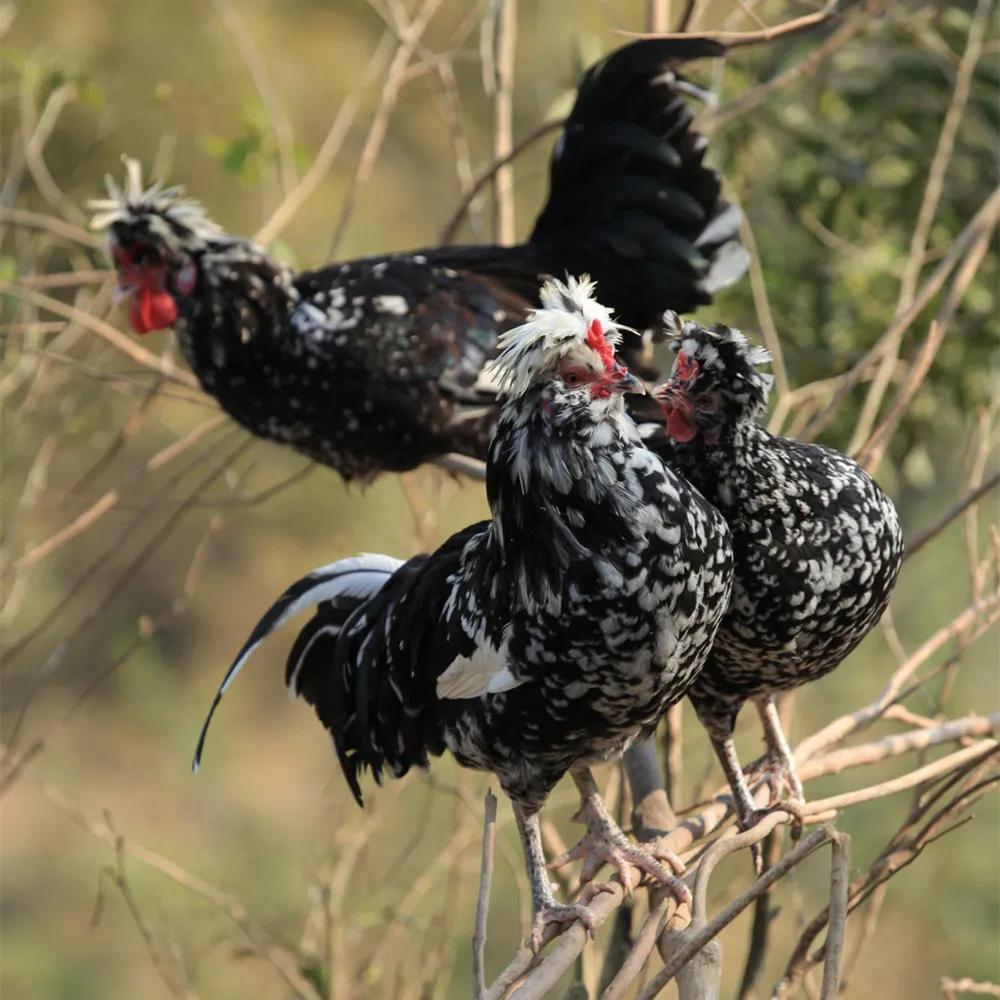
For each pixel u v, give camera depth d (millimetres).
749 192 11758
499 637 6133
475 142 25406
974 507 8508
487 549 6316
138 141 21672
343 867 9430
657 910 5609
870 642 14812
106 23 22797
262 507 25438
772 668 6488
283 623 7348
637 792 7168
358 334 9758
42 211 17656
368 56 26141
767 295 11070
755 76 11586
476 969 5207
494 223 10727
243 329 10031
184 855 20969
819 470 6309
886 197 11398
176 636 25438
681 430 6219
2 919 20469
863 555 6297
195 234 10117
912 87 11367
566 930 6168
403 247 25109
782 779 6797
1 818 22516
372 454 10219
